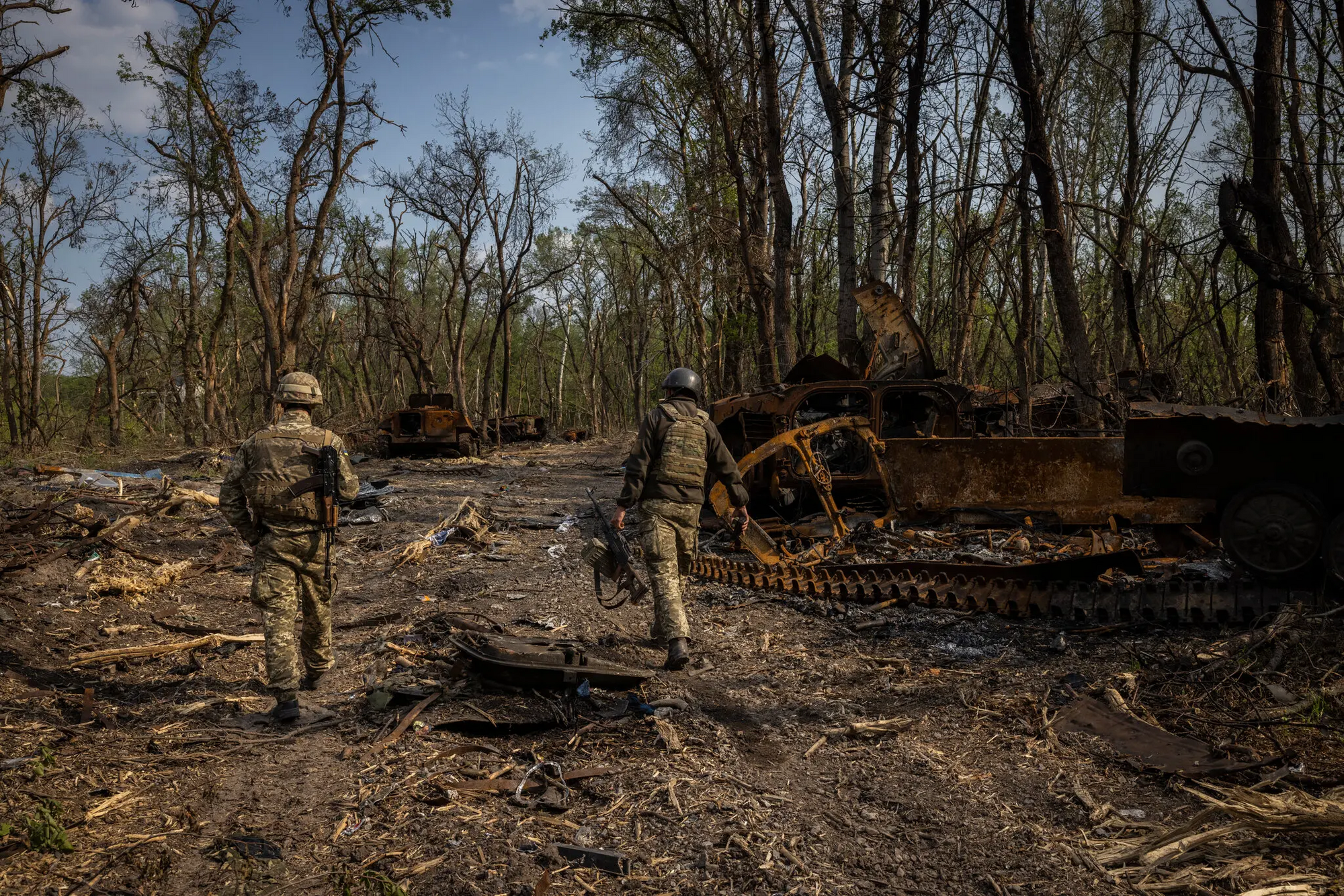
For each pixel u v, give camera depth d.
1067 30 15.62
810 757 3.42
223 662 4.87
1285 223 7.09
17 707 3.93
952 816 2.90
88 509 8.80
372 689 4.07
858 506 7.98
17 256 26.91
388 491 11.98
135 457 18.28
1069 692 3.87
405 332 33.72
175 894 2.50
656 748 3.47
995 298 16.31
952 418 8.20
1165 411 4.79
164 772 3.34
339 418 29.72
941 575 5.51
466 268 35.31
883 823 2.88
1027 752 3.36
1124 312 14.44
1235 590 4.55
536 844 2.75
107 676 4.56
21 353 25.59
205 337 28.59
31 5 15.65
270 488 3.95
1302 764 3.01
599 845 2.75
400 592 6.75
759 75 15.61
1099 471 6.23
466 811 2.97
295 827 2.92
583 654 4.38
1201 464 4.67
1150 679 3.87
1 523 8.02
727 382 20.08
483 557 7.91
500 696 3.97
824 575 6.04
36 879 2.53
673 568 4.63
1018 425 9.02
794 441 6.95
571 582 6.80
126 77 21.58
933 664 4.46
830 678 4.35
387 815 2.96
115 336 28.11
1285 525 4.49
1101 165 20.61
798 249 19.75
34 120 25.55
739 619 5.49
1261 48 7.27
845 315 12.55
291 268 22.28
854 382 8.05
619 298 46.62
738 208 17.42
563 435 30.78
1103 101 19.41
